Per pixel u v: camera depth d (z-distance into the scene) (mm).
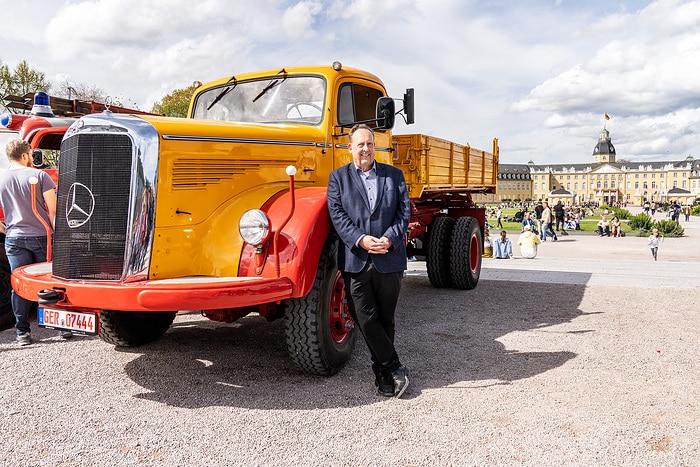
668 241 23406
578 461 2814
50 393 3830
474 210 9305
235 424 3295
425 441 3055
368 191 3773
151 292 3314
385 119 4902
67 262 3732
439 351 4809
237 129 4199
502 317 6141
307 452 2936
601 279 8977
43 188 4887
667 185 164750
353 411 3488
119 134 3629
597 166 175000
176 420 3361
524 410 3473
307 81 5164
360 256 3709
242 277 3635
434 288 8133
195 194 3861
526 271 10383
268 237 3691
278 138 4477
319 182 4887
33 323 6000
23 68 27875
